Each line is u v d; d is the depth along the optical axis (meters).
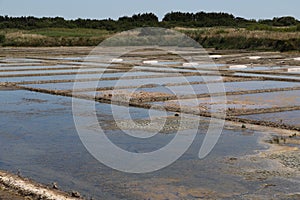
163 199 7.06
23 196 7.09
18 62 31.12
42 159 9.10
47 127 11.86
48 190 7.28
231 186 7.58
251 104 15.05
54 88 18.73
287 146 9.95
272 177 7.97
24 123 12.34
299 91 18.06
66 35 59.22
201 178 7.96
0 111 13.99
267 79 22.08
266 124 12.02
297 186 7.55
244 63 31.19
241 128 11.66
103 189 7.45
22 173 8.23
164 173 8.23
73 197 7.00
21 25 70.50
